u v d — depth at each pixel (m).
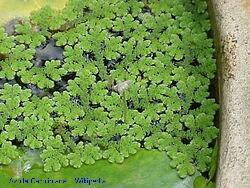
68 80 0.32
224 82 0.29
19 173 0.30
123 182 0.30
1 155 0.30
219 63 0.31
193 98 0.32
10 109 0.31
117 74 0.32
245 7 0.30
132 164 0.30
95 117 0.31
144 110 0.32
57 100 0.32
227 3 0.30
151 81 0.32
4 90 0.32
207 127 0.31
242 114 0.28
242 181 0.26
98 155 0.30
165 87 0.32
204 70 0.32
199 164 0.30
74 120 0.31
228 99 0.28
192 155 0.30
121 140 0.31
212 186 0.29
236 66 0.29
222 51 0.30
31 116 0.31
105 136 0.31
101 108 0.32
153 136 0.31
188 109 0.32
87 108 0.32
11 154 0.30
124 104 0.32
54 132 0.31
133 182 0.30
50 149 0.30
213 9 0.32
